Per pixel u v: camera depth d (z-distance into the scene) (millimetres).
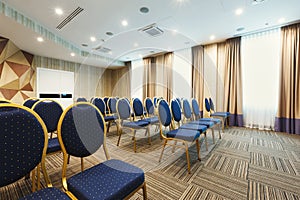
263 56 3688
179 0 2488
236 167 1750
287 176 1563
